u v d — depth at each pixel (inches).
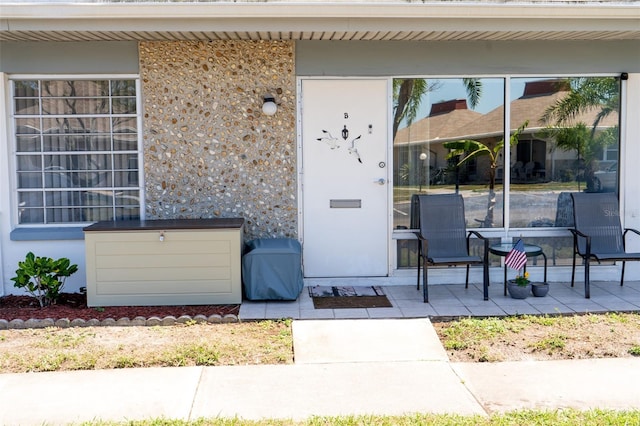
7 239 278.1
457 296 270.2
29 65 273.1
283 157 283.3
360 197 287.3
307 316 242.2
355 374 189.2
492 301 261.6
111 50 274.8
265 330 225.8
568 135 290.5
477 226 291.4
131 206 285.4
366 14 237.0
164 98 278.1
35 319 232.7
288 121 281.6
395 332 223.9
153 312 245.8
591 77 288.2
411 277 290.0
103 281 253.8
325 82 282.2
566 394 173.9
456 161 289.1
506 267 273.4
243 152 282.2
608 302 258.1
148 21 238.1
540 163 290.7
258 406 167.5
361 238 288.8
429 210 279.3
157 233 253.1
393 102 285.1
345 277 289.3
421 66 281.0
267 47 277.9
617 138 291.4
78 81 280.5
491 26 245.3
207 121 280.1
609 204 283.7
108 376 187.5
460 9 238.5
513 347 208.4
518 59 283.1
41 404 168.7
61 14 232.4
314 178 285.7
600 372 188.7
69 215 285.7
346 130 284.7
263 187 284.2
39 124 281.6
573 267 282.5
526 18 243.9
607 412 160.9
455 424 154.0
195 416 161.0
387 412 163.0
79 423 156.9
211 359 198.8
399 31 244.8
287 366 195.2
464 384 181.6
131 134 283.0
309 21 240.5
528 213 292.0
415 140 287.9
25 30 238.1
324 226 287.7
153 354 201.2
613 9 240.4
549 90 288.0
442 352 206.2
